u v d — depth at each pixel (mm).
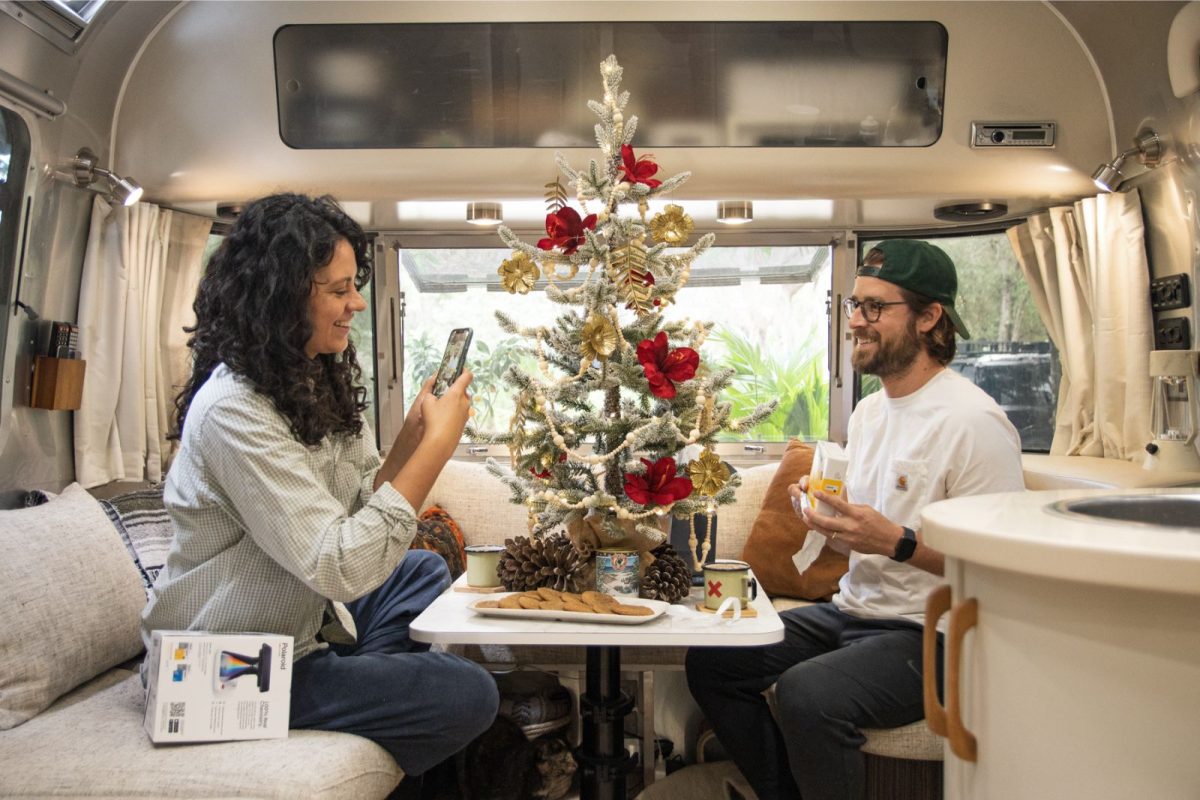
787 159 2910
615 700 2094
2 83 2279
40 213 2562
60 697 2049
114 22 2604
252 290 1779
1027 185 2920
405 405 3457
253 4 2770
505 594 2080
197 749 1685
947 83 2830
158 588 1843
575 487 2068
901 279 2242
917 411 2252
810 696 2004
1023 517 1051
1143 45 2586
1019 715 955
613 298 1970
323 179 2920
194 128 2855
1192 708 849
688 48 2814
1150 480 2559
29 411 2596
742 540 3057
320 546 1693
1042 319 3207
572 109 2873
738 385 3430
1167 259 2771
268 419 1750
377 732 1825
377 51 2824
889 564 2232
